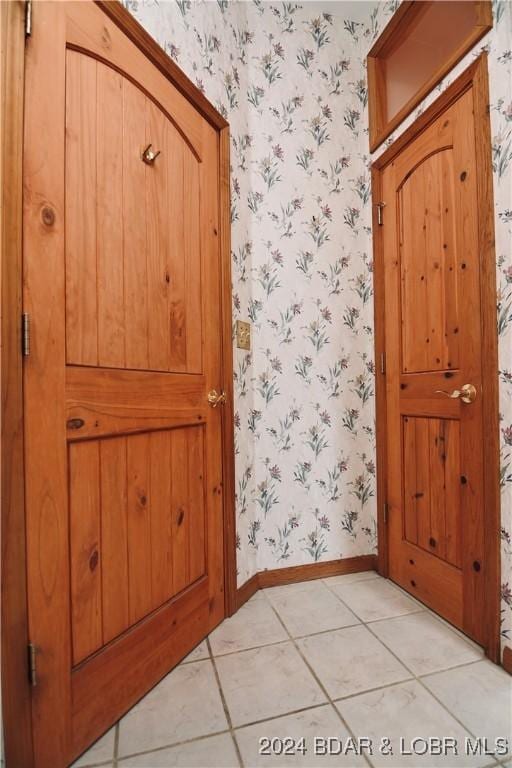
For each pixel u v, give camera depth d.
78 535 0.91
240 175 1.64
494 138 1.21
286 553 1.74
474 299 1.32
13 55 0.79
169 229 1.23
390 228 1.77
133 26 1.08
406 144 1.66
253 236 1.72
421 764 0.85
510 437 1.16
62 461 0.87
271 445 1.73
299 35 1.81
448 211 1.44
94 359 0.96
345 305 1.87
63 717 0.85
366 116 1.91
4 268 0.77
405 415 1.68
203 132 1.41
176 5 1.27
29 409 0.81
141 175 1.12
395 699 1.04
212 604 1.38
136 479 1.09
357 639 1.32
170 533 1.21
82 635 0.91
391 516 1.77
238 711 1.01
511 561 1.16
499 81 1.18
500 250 1.19
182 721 0.98
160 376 1.18
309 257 1.81
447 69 1.40
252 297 1.71
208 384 1.41
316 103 1.83
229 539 1.48
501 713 0.99
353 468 1.86
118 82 1.05
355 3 1.82
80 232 0.93
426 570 1.54
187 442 1.30
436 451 1.50
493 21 1.21
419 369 1.60
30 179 0.82
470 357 1.33
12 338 0.78
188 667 1.18
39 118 0.84
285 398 1.75
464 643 1.29
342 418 1.84
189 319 1.32
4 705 0.76
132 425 1.07
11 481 0.78
